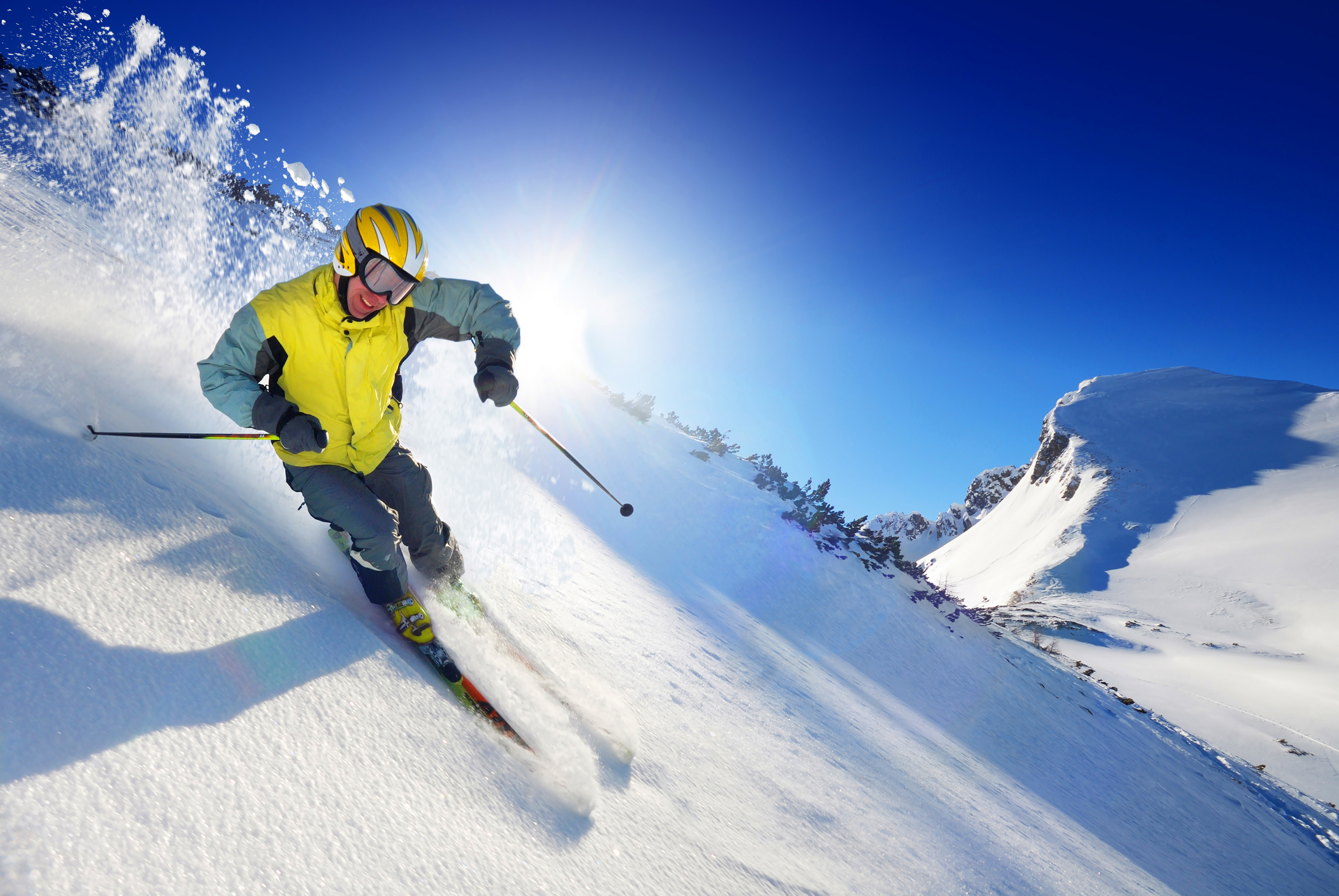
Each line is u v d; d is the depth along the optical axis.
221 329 3.81
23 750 0.81
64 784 0.80
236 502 2.14
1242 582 44.56
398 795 1.15
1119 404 87.50
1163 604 42.47
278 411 1.86
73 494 1.46
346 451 2.15
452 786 1.27
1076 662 20.81
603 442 12.93
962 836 3.14
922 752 4.78
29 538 1.21
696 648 4.04
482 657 2.01
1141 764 10.27
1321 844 11.38
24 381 1.87
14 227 3.42
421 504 2.38
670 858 1.55
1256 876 7.50
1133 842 6.25
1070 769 8.12
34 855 0.69
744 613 7.44
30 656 0.95
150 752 0.92
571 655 2.62
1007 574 59.06
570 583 3.82
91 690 0.96
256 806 0.94
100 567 1.26
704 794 2.05
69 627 1.06
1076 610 40.31
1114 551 55.22
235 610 1.41
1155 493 64.31
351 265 1.88
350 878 0.92
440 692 1.63
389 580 1.90
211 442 2.60
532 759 1.58
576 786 1.55
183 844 0.82
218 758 0.98
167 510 1.65
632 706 2.43
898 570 15.30
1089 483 69.81
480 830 1.20
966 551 82.19
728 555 10.13
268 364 1.98
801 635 8.23
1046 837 4.27
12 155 5.51
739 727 2.96
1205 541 53.16
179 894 0.75
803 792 2.57
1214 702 21.91
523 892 1.11
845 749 3.61
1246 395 84.75
